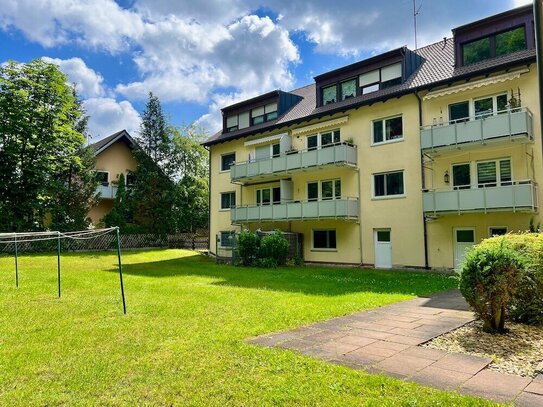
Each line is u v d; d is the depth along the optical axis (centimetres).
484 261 652
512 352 552
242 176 2581
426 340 613
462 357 527
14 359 545
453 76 1739
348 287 1245
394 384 428
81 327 723
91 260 2350
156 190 3600
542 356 533
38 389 441
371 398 396
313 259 2311
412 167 1905
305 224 2367
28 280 1408
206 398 407
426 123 1855
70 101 3098
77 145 3244
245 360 519
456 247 1750
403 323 731
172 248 3559
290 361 511
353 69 2192
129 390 433
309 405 386
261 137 2623
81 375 480
